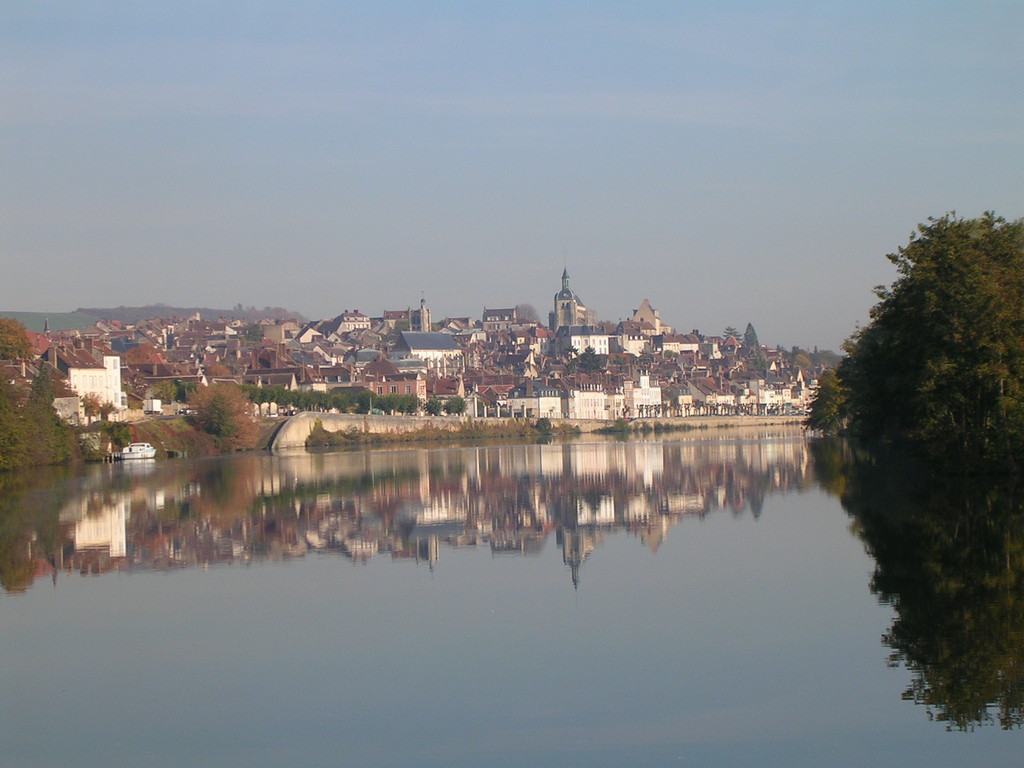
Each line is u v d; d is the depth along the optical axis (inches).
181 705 2281.0
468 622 2861.7
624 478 7111.2
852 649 2470.5
